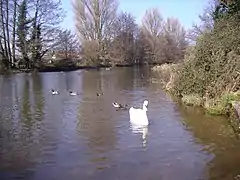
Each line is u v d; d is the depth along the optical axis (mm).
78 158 11094
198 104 19312
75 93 25688
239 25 20125
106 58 66500
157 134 13742
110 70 55000
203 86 19922
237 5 22094
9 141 13055
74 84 33094
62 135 13789
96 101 22234
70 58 61531
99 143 12648
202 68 20141
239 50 18703
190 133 13844
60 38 58625
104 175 9711
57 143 12719
